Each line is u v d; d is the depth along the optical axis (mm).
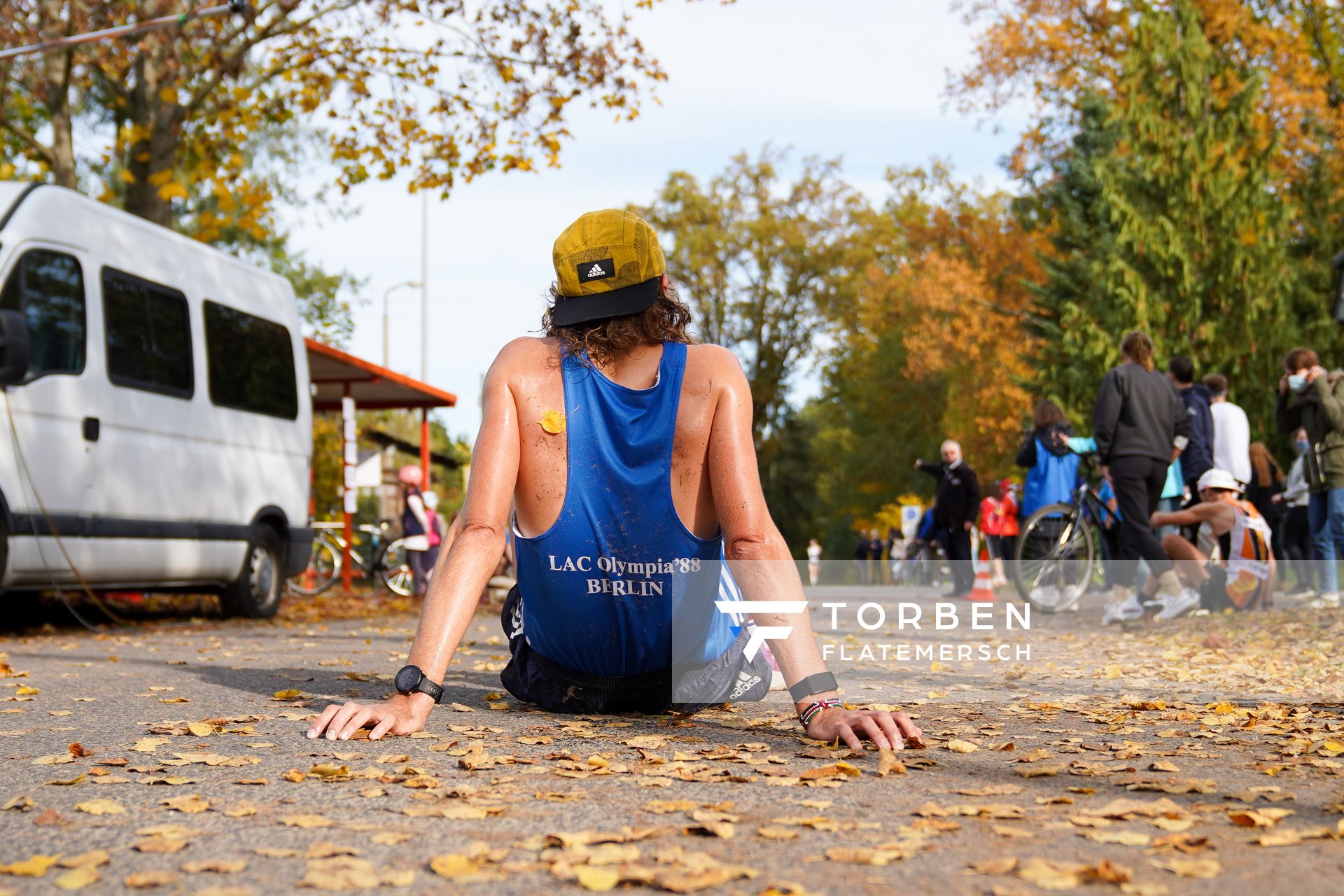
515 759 3271
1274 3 28688
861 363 46969
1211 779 3061
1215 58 25016
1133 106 24312
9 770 3197
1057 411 12117
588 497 3816
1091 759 3383
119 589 9938
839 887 2061
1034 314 32188
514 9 16594
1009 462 34281
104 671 5996
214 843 2391
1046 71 30703
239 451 11281
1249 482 12359
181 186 16188
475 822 2553
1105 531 10672
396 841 2383
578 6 16625
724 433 3725
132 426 9742
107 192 17156
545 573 3920
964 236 38062
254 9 15391
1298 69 27484
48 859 2232
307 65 16734
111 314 9617
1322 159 26734
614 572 3900
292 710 4324
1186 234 23594
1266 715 4379
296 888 2076
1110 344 24016
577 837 2373
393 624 11000
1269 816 2541
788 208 46406
